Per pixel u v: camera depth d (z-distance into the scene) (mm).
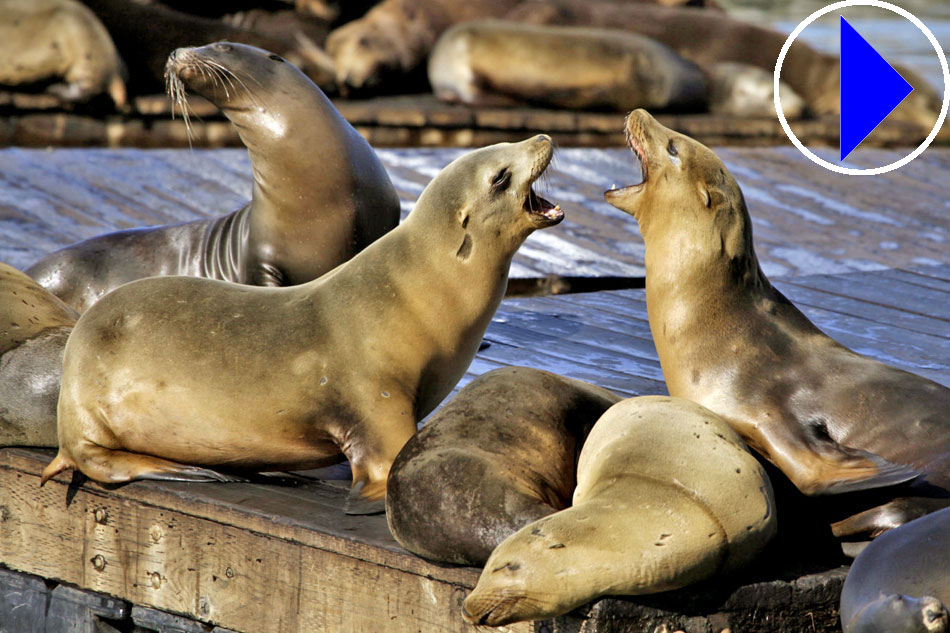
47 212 38562
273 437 17469
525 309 30969
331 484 18078
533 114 56625
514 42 58750
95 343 17859
